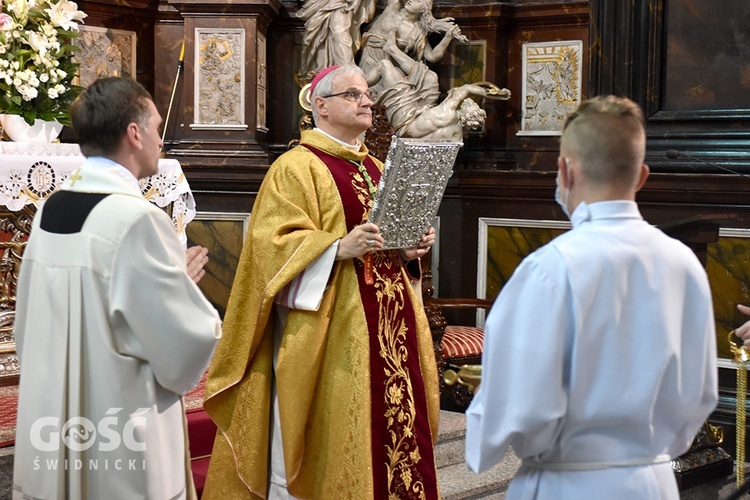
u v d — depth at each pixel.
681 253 1.79
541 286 1.67
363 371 3.05
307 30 5.71
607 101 1.80
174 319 2.15
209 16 5.70
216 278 5.80
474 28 5.82
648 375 1.70
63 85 4.62
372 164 3.40
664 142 5.04
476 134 5.84
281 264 3.02
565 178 1.82
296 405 3.05
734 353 2.76
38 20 4.48
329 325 3.11
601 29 5.29
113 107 2.19
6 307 4.52
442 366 4.57
